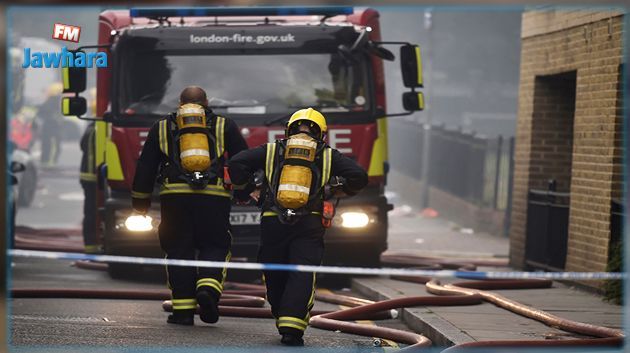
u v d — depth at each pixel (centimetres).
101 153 3044
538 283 2819
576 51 2959
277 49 3006
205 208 2106
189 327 2112
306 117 1964
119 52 2961
